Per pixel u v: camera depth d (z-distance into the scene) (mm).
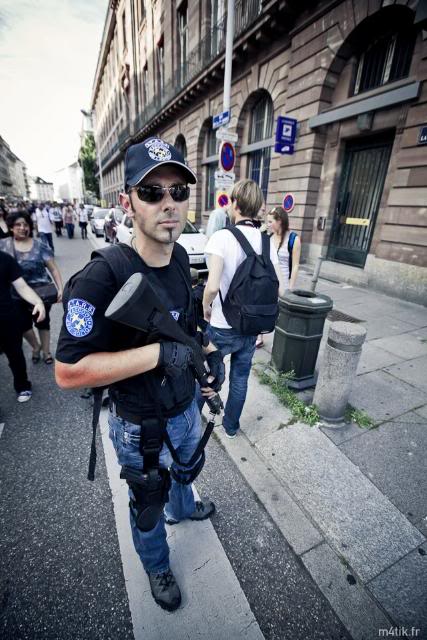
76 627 1380
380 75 6371
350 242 7395
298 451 2293
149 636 1354
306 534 1755
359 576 1558
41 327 3480
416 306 5594
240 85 10133
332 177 7445
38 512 1881
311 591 1519
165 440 1180
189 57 13289
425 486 2035
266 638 1357
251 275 1835
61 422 2672
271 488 2023
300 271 7863
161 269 1129
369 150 6773
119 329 995
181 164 975
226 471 2174
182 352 1001
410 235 5730
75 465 2229
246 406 2768
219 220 4777
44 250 3309
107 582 1542
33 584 1527
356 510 1871
